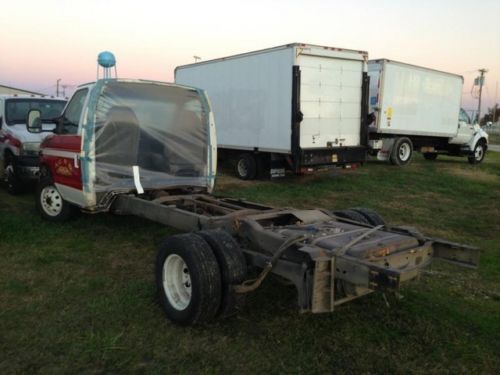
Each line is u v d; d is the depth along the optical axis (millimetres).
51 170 6469
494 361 3414
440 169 16078
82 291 4492
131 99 5895
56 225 6723
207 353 3434
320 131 11172
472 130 18938
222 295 3738
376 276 3086
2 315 3945
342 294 3512
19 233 6270
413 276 3166
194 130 6492
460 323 4000
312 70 10828
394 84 15352
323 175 13625
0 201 8422
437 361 3398
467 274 5312
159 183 6164
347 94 11508
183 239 3834
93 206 5695
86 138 5543
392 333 3785
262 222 4520
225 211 5074
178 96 6297
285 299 4363
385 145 16203
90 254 5602
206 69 13688
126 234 6422
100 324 3824
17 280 4734
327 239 3721
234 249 3809
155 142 6164
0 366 3197
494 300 4566
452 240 7023
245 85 12141
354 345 3588
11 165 8836
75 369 3193
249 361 3340
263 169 12492
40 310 4055
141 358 3350
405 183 12383
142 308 4137
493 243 6855
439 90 17250
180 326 3820
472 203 10000
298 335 3713
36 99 9844
